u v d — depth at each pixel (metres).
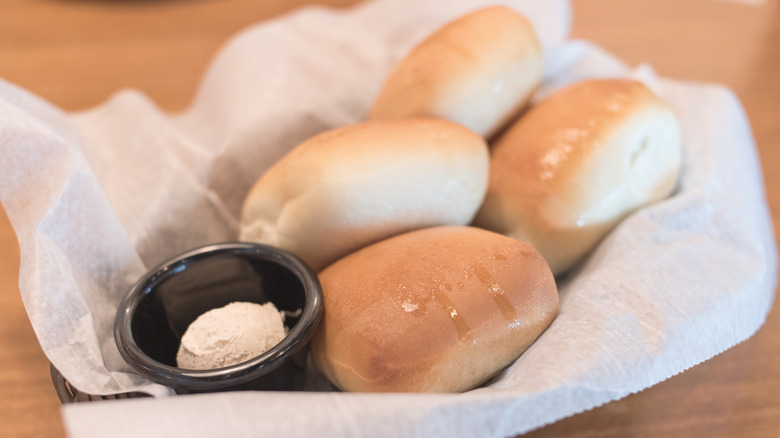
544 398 0.28
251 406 0.27
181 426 0.26
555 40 0.48
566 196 0.36
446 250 0.32
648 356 0.30
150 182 0.40
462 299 0.31
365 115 0.44
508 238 0.33
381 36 0.50
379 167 0.34
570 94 0.39
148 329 0.33
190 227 0.39
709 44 0.58
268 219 0.36
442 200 0.35
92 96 0.53
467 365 0.30
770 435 0.31
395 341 0.30
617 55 0.56
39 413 0.33
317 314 0.31
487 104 0.38
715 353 0.31
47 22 0.64
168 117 0.48
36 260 0.31
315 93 0.44
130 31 0.62
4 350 0.36
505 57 0.38
